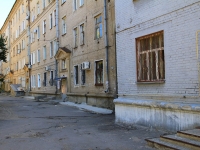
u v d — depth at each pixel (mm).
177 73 7336
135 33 9070
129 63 9398
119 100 9680
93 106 16406
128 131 8211
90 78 16984
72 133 8242
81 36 18672
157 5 8078
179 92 7266
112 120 10977
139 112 8656
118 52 10062
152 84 8281
